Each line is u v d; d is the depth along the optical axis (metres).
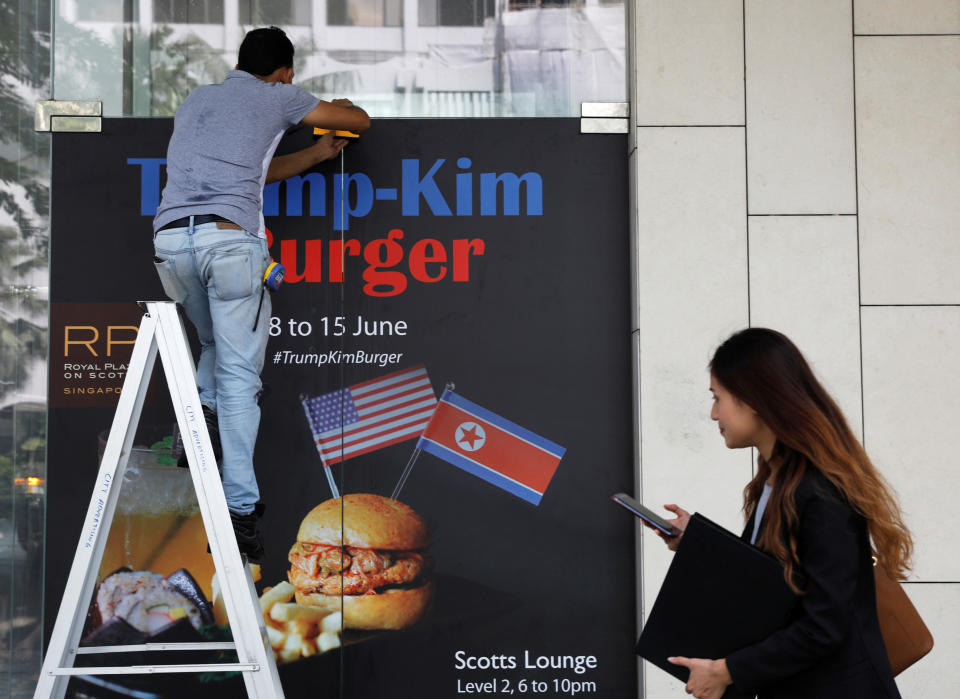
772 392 1.97
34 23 3.72
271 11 3.78
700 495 3.56
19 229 3.68
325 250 3.73
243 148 2.90
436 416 3.71
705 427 3.58
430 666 3.62
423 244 3.74
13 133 3.70
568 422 3.71
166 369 2.58
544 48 3.82
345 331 3.72
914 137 3.66
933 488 3.58
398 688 3.61
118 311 3.67
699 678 1.91
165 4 3.75
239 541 2.75
